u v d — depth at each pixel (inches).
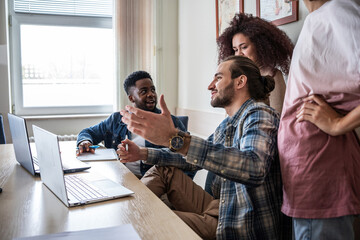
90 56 136.3
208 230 52.9
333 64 42.4
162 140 42.5
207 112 111.8
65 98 135.1
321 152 41.8
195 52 120.0
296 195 43.1
